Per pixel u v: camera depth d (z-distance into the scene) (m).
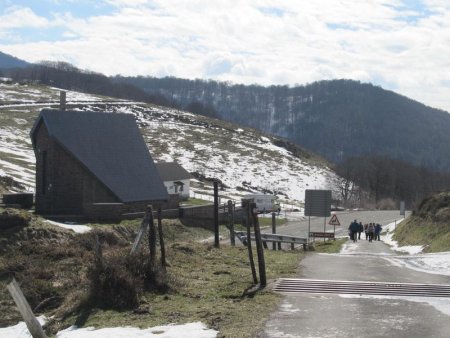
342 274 17.47
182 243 24.08
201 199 65.81
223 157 106.62
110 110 126.19
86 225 30.05
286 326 11.05
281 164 112.31
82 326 12.02
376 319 11.62
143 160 39.78
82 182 36.00
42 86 148.50
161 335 10.63
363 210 86.62
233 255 21.97
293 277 16.59
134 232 32.22
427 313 12.12
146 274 14.50
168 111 143.62
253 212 15.19
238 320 11.56
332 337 10.30
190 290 14.62
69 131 36.91
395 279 16.47
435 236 31.53
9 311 14.80
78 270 17.64
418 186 122.25
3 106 106.25
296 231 51.28
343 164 125.75
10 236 21.38
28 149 78.19
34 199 39.41
